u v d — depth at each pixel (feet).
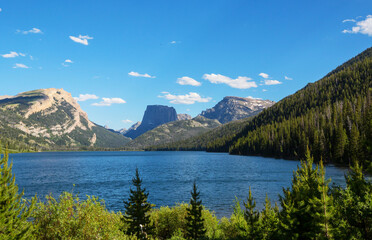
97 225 61.93
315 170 74.08
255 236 73.92
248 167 444.14
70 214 60.54
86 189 262.26
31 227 50.98
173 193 228.02
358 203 61.11
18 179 345.51
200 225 98.37
